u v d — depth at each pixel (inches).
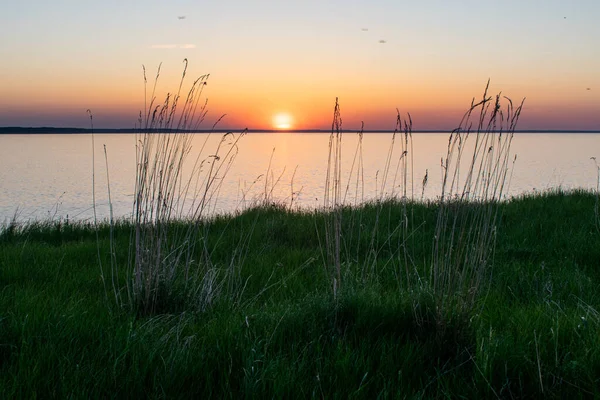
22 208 763.4
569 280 189.5
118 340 119.8
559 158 2436.0
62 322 129.6
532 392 104.0
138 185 168.2
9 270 207.9
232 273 189.5
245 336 123.6
